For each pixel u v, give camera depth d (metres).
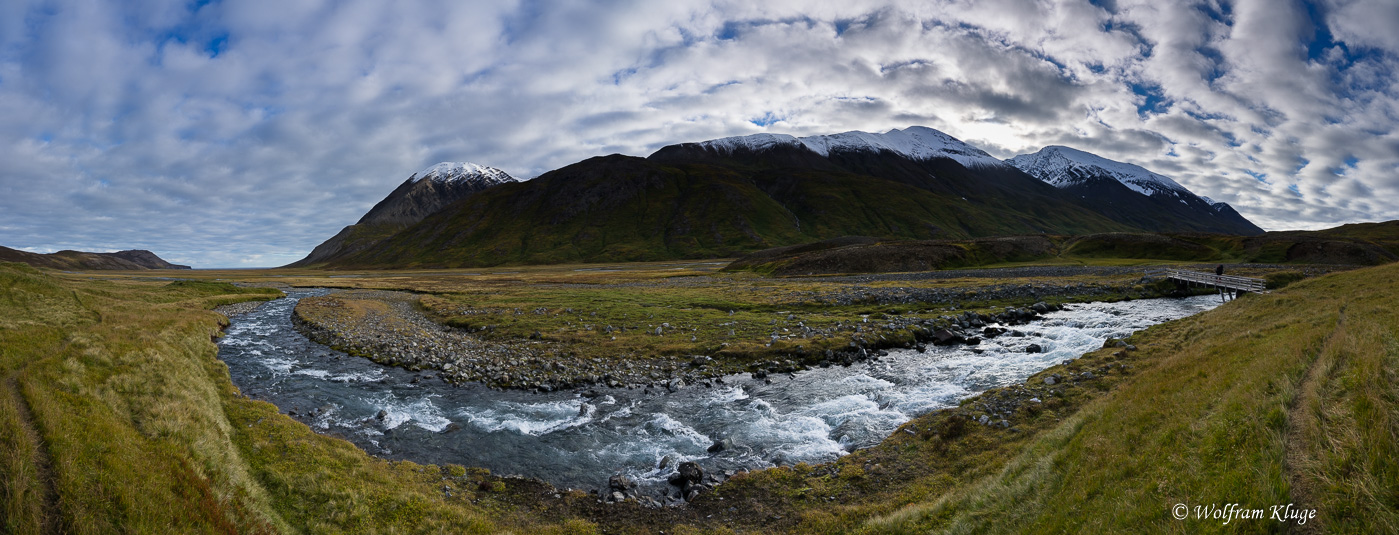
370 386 31.86
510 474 20.38
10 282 42.19
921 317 47.47
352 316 60.00
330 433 24.05
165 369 25.00
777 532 16.14
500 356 38.38
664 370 34.66
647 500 18.41
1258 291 48.06
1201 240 130.75
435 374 34.53
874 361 35.53
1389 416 9.69
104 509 12.55
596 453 22.34
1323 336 17.78
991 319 48.25
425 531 15.98
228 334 49.91
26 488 11.98
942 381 30.05
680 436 24.00
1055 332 41.28
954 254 116.50
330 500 17.09
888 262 113.38
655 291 78.38
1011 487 14.72
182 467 15.95
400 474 19.72
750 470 20.31
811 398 28.52
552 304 62.72
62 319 34.44
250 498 16.23
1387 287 27.78
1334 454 9.48
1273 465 9.93
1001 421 21.27
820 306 57.88
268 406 25.77
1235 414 12.55
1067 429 17.48
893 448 20.83
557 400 29.27
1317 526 8.46
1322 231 178.38
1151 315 47.03
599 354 38.28
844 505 17.20
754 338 41.03
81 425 15.69
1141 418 15.38
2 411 14.81
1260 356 17.48
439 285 114.81
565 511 17.77
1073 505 12.36
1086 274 84.69
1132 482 12.04
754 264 138.75
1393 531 7.66
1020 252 126.12
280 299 89.38
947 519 14.56
